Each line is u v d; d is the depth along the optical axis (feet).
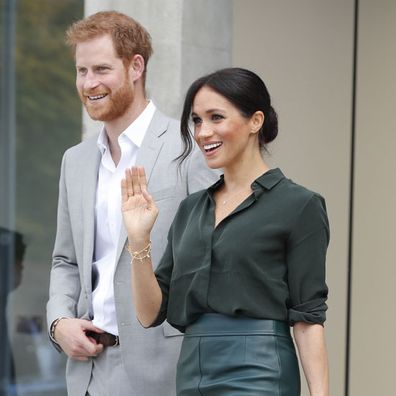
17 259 65.87
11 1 66.23
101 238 43.09
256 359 34.91
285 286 35.58
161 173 42.27
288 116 58.75
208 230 36.11
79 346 42.11
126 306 41.73
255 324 35.22
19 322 66.18
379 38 58.59
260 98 36.27
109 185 43.14
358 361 58.65
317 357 35.24
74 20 65.16
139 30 42.93
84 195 43.47
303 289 35.47
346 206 59.11
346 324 59.00
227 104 35.81
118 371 42.09
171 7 52.47
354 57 59.26
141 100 43.27
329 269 59.31
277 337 35.19
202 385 35.37
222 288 35.50
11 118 66.08
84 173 43.75
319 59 59.36
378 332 58.18
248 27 58.13
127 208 36.78
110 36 42.24
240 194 36.32
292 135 58.80
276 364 34.88
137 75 42.93
